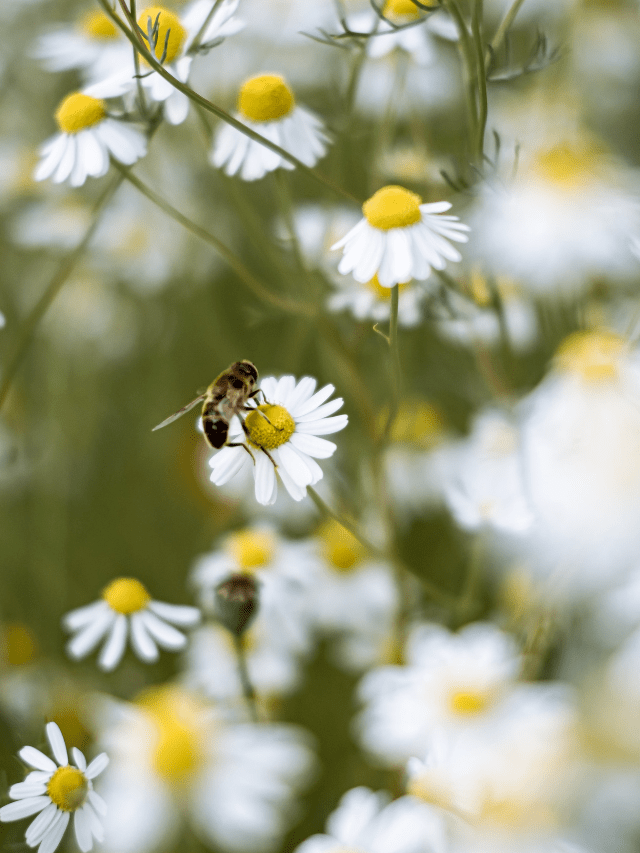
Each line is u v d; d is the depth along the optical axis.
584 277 0.38
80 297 0.55
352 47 0.39
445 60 0.47
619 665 0.33
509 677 0.38
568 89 0.45
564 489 0.37
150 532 0.49
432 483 0.45
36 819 0.34
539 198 0.38
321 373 0.47
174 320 0.54
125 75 0.38
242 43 0.48
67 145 0.38
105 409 0.54
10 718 0.40
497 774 0.34
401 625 0.41
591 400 0.38
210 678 0.42
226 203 0.51
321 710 0.43
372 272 0.36
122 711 0.38
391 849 0.35
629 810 0.32
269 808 0.37
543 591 0.38
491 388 0.41
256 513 0.46
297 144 0.38
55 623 0.46
